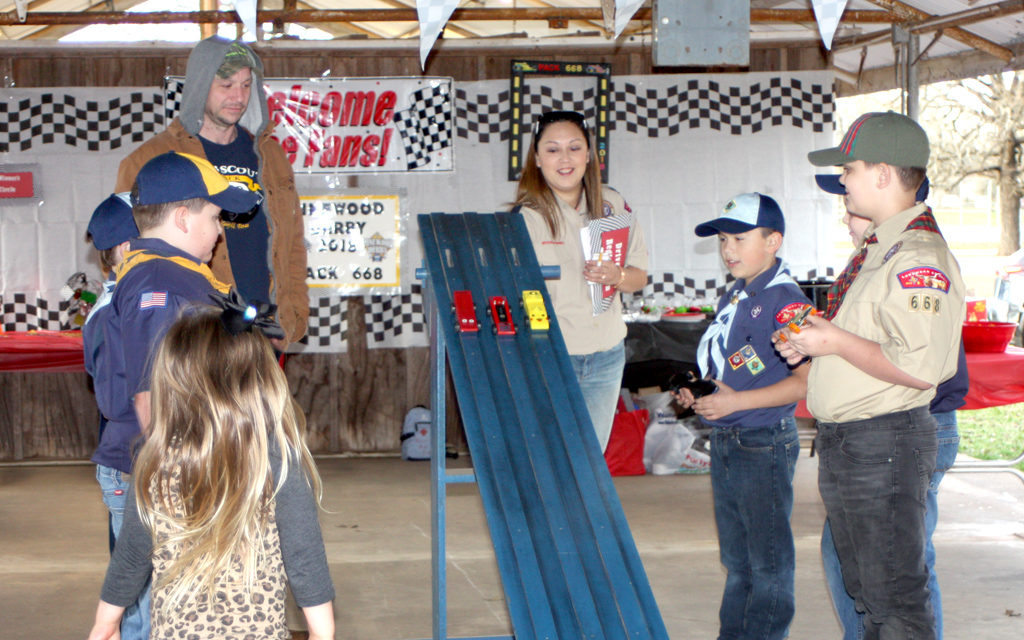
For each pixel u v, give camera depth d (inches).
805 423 320.5
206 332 71.6
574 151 129.9
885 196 99.2
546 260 130.0
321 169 292.2
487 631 153.6
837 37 294.5
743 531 117.5
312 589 71.9
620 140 299.4
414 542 204.2
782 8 300.2
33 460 292.4
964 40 275.6
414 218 295.9
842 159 101.4
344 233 294.4
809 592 172.9
